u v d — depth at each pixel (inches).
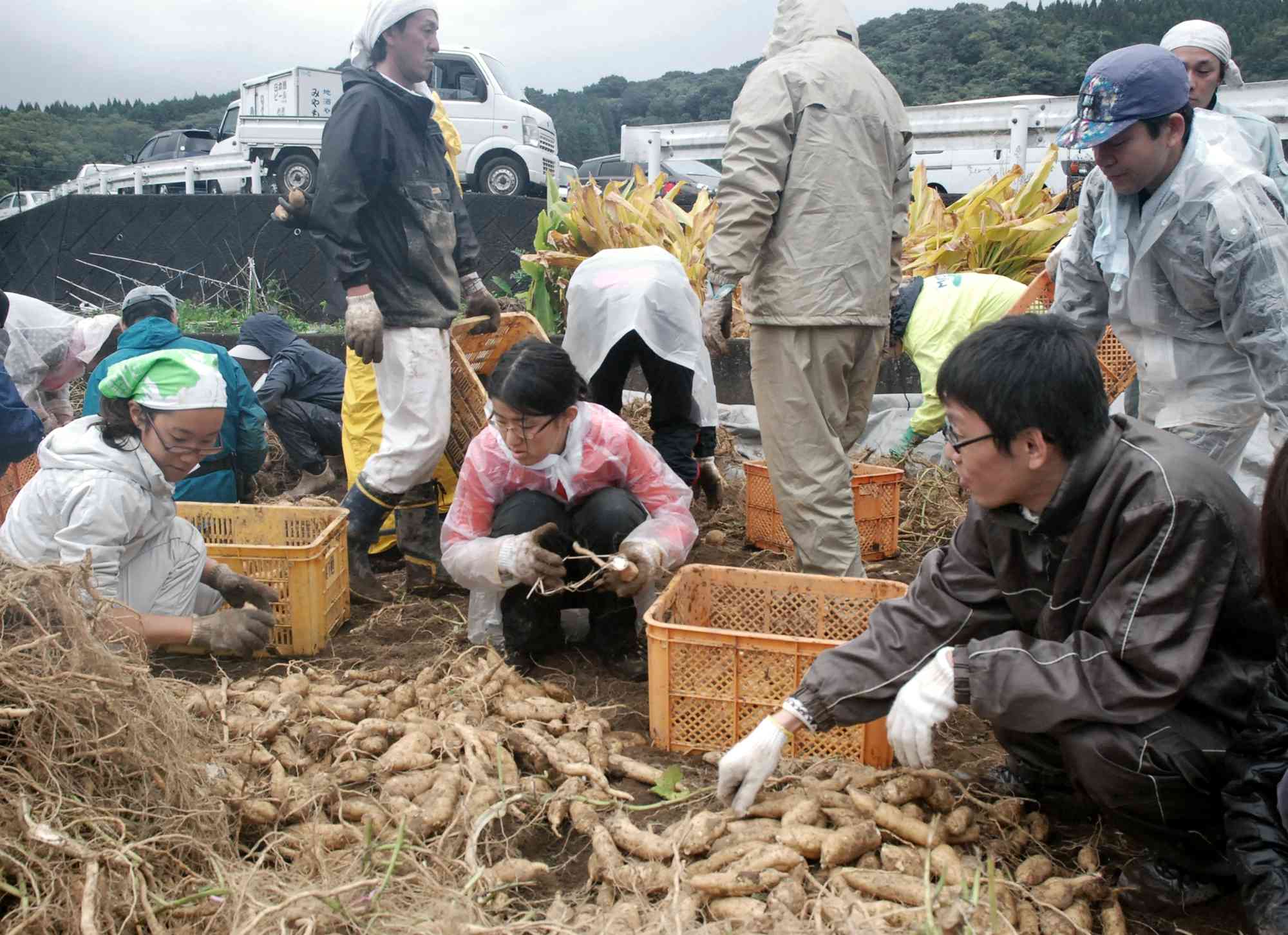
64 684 85.5
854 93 140.1
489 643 133.6
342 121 145.2
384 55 153.8
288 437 213.8
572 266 290.4
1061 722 83.9
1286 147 280.7
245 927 71.4
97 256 392.2
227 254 385.4
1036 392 79.0
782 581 127.1
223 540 155.7
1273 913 77.1
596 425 126.1
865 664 93.7
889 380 251.6
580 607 133.0
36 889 74.2
